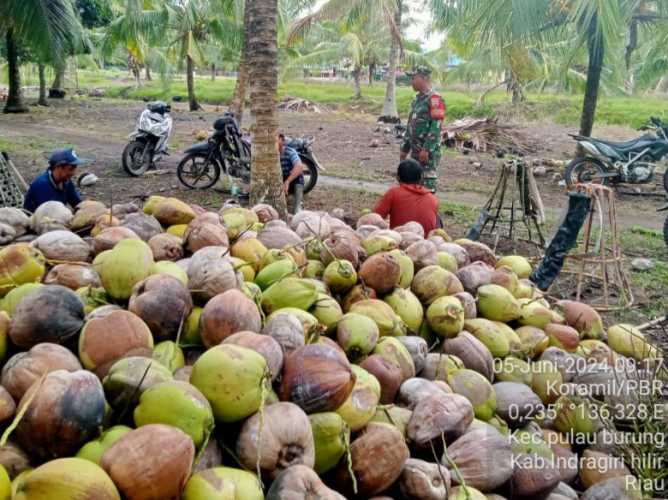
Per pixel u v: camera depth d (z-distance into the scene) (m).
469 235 7.59
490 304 2.90
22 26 11.30
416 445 2.04
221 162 9.91
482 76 27.22
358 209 9.54
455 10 11.77
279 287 2.48
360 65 34.84
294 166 8.26
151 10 23.97
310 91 39.03
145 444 1.50
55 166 5.21
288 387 1.92
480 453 2.02
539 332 2.89
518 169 7.41
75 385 1.62
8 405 1.66
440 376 2.44
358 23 19.95
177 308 2.12
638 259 7.31
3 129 17.41
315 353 1.95
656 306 5.83
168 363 1.99
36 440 1.56
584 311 3.25
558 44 17.70
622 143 11.17
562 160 16.34
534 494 2.09
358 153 16.31
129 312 2.01
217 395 1.73
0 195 6.70
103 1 25.88
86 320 2.01
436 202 5.58
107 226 3.12
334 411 1.90
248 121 23.05
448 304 2.68
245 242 2.92
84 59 37.16
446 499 1.87
